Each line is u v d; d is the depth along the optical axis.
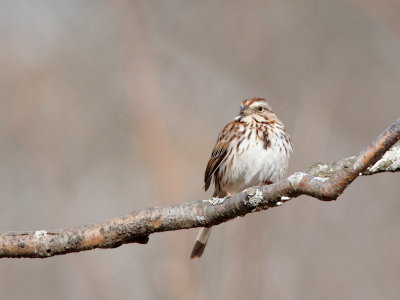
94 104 15.63
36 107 15.00
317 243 13.16
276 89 16.27
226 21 17.06
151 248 14.24
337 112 15.76
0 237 7.19
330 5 17.00
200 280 12.48
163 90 16.25
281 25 17.00
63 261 13.37
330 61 16.52
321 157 13.29
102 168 15.23
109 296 13.02
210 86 16.38
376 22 16.61
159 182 14.23
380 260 13.38
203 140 15.14
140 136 14.88
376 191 14.57
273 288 12.18
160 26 17.03
